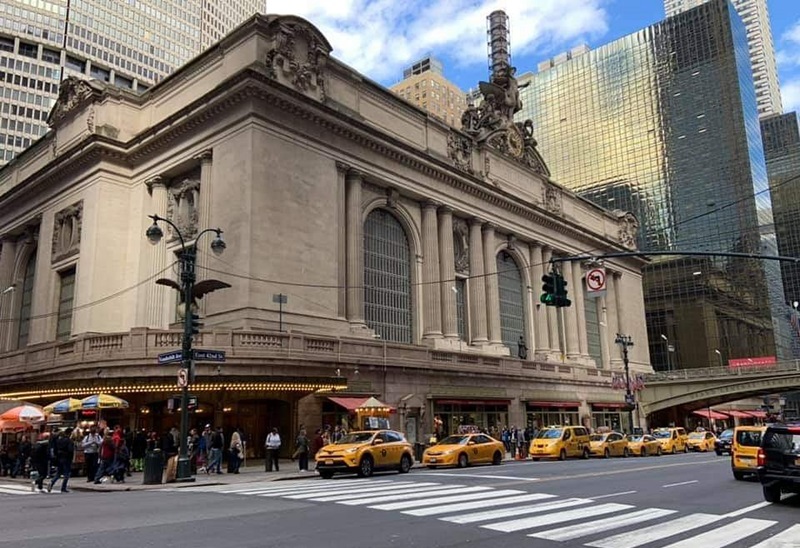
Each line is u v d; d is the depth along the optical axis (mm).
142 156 45531
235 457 25938
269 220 37781
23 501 16844
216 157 40094
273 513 13273
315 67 42812
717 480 20844
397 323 47719
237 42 41562
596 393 58406
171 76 46094
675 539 10547
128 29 140125
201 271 38875
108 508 14586
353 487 18906
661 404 67875
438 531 11070
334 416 33312
